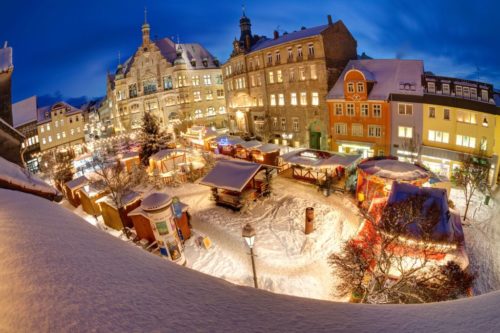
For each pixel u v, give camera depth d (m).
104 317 1.68
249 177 24.80
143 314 1.81
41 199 6.51
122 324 1.64
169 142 45.22
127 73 68.81
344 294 13.48
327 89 39.06
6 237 2.94
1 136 9.89
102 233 4.16
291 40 41.44
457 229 14.90
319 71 39.25
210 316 1.97
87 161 45.62
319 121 40.94
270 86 46.91
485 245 19.75
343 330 1.96
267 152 35.81
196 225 23.95
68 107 64.81
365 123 35.94
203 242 20.45
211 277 3.06
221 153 43.91
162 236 17.94
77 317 1.63
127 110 70.00
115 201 23.39
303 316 2.25
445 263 12.90
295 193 28.02
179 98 64.62
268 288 16.22
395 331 1.95
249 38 51.91
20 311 1.67
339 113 38.38
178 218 20.97
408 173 22.55
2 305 1.75
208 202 27.73
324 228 21.78
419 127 31.69
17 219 3.80
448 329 1.89
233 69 53.50
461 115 28.52
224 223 23.53
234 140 42.19
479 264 18.20
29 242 2.84
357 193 25.55
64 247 2.85
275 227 22.30
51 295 1.87
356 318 2.24
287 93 44.31
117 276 2.38
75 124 65.12
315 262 18.30
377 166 23.98
